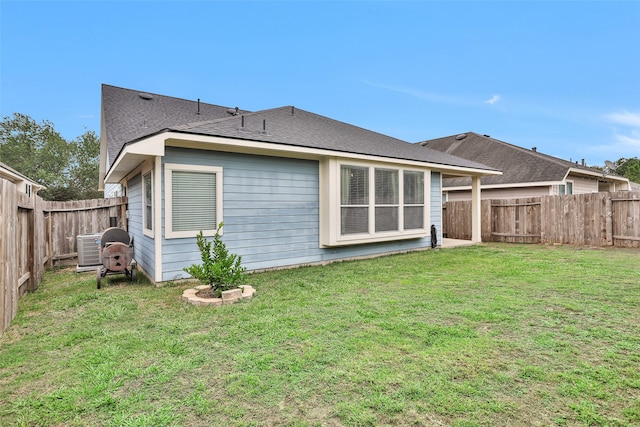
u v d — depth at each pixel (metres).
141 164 6.74
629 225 8.95
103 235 5.94
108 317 3.98
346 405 2.17
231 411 2.14
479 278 5.73
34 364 2.84
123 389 2.42
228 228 6.32
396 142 10.38
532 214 10.84
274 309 4.14
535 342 3.06
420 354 2.86
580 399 2.21
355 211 7.73
